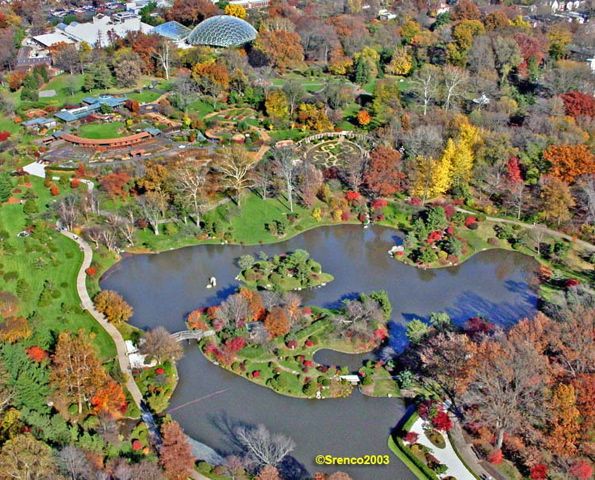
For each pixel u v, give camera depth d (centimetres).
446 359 15288
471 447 14275
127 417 15000
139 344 16912
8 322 16438
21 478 11994
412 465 14012
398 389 16012
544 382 13788
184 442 13488
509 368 13750
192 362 16950
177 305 19288
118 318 17725
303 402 15750
